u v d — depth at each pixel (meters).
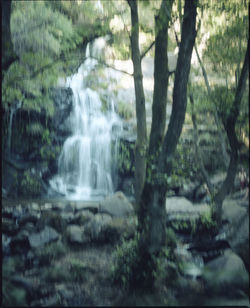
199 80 11.01
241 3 8.63
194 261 7.63
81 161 17.59
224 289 6.52
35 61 9.37
